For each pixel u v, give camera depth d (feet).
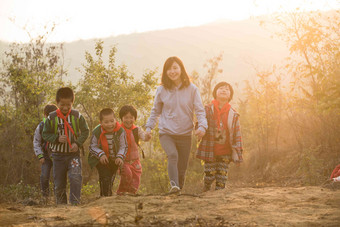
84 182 32.89
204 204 11.43
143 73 36.60
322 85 14.71
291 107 28.35
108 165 16.53
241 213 10.27
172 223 9.05
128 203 11.60
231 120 17.84
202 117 17.21
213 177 18.22
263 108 33.12
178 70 17.20
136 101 34.22
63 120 16.17
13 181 28.66
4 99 34.91
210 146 17.84
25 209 11.40
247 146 39.96
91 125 34.12
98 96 33.83
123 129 16.58
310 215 9.98
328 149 25.76
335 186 14.64
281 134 35.12
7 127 32.07
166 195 13.48
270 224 9.07
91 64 35.27
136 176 17.10
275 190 14.02
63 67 37.24
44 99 35.55
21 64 36.68
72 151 16.06
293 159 29.73
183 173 17.52
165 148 17.03
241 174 35.63
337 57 20.12
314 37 24.62
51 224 9.22
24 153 31.96
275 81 30.53
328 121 25.58
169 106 17.33
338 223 9.01
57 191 16.07
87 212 10.42
